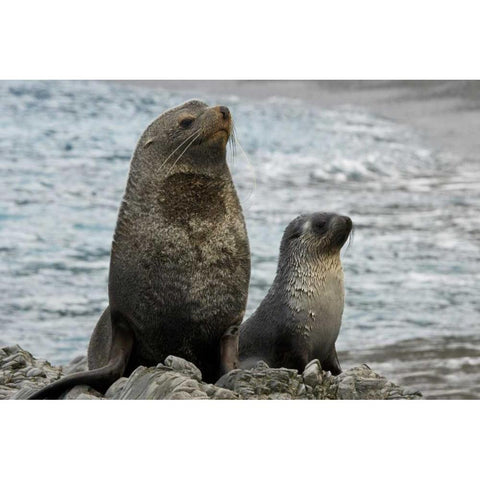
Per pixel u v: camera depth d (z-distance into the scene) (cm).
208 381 2809
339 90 11269
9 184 8512
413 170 9544
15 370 3195
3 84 11950
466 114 10481
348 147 9900
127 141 10031
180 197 2714
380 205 8269
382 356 4875
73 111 11025
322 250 3319
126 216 2745
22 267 6506
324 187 8869
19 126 10331
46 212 7844
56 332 5341
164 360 2720
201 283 2684
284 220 7700
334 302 3350
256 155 9569
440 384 4412
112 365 2653
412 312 5703
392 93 10950
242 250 2745
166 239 2684
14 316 5569
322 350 3359
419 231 7606
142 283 2684
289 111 11031
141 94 11700
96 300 5938
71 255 6881
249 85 11556
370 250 7069
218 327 2725
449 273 6481
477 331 5253
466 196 8569
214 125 2681
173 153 2725
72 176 8894
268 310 3341
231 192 2777
